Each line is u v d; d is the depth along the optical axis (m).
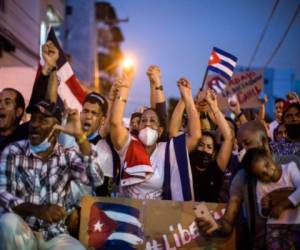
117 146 4.72
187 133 5.08
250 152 4.12
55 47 5.16
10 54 12.21
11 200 3.80
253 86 9.02
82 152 4.06
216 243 4.28
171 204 4.32
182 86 5.08
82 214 4.28
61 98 5.66
